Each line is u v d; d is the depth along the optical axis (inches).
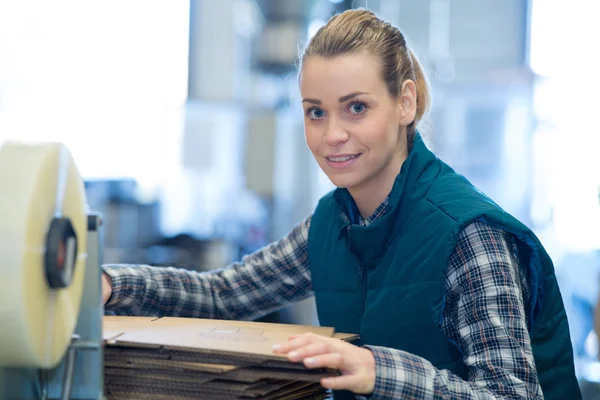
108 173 160.9
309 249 53.4
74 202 32.6
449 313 43.9
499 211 42.8
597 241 152.5
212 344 35.2
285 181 171.6
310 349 33.4
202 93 175.2
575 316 133.2
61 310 31.1
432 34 167.8
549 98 163.6
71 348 33.4
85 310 33.9
